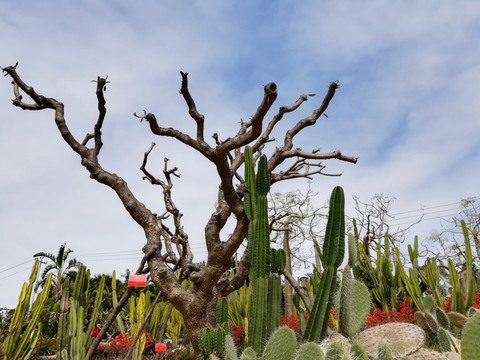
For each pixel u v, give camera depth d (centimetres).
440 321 593
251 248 385
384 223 1722
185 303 623
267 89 486
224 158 572
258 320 364
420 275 1134
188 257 751
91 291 1758
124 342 1112
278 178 671
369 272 1202
